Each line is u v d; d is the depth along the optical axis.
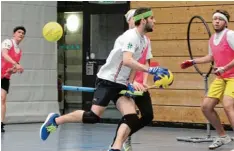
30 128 15.07
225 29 11.02
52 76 16.97
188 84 15.13
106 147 11.47
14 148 11.21
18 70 13.07
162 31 15.52
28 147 11.38
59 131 14.41
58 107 17.11
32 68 16.52
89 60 17.02
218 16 10.95
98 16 16.92
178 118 15.32
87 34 17.05
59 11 17.91
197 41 15.04
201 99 14.95
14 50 13.34
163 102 15.51
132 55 8.55
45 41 16.78
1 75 13.21
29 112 16.44
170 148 11.42
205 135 13.69
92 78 16.95
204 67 14.80
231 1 14.58
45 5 16.72
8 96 16.05
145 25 8.69
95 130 14.71
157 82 8.48
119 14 16.53
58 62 18.59
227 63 10.92
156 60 15.59
